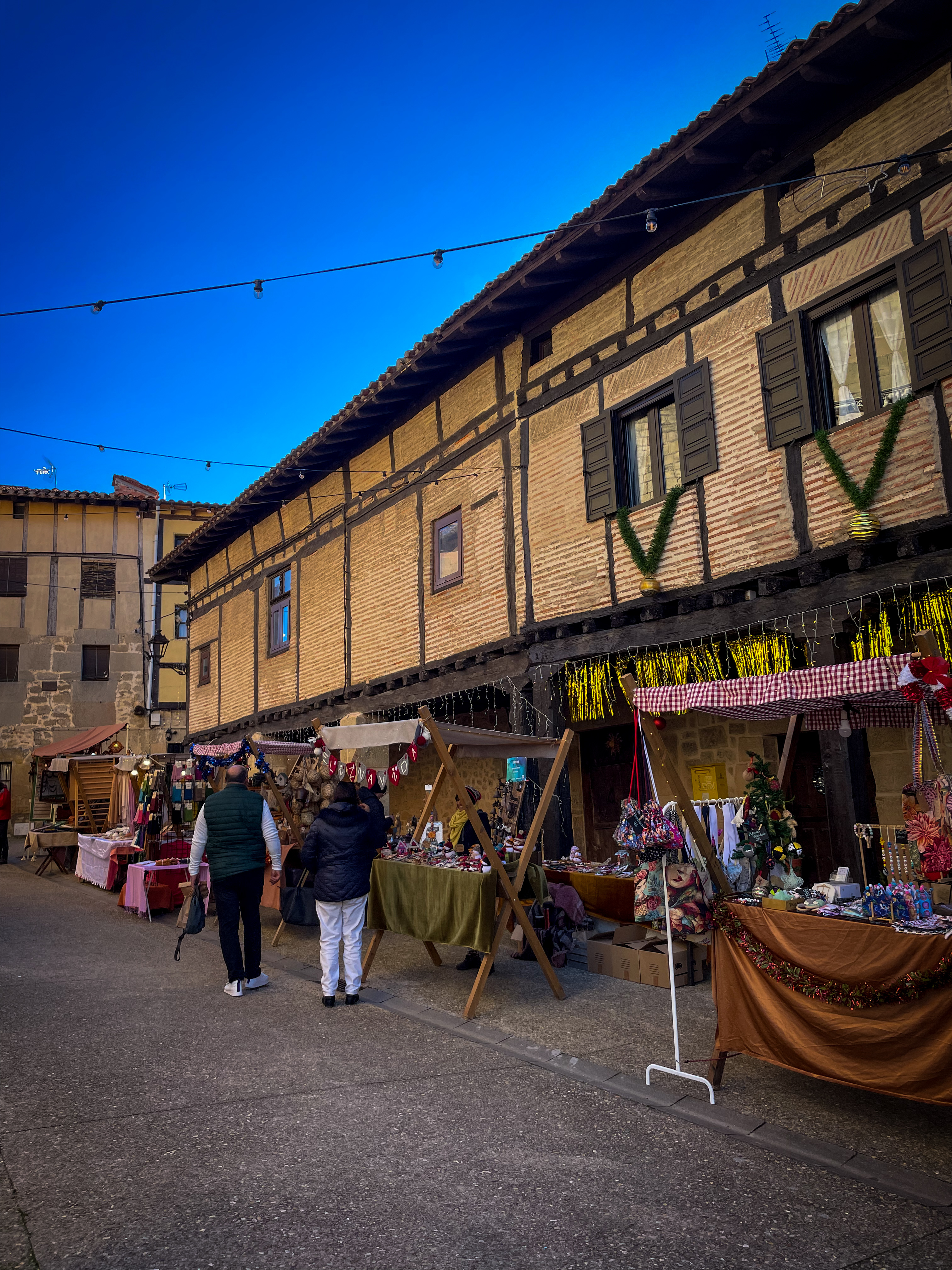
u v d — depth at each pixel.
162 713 28.14
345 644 14.48
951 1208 3.34
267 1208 3.27
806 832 9.74
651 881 4.90
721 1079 4.70
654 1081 4.71
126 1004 6.27
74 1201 3.30
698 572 8.56
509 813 10.14
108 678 28.19
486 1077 4.80
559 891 7.64
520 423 10.86
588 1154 3.80
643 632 9.00
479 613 11.37
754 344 8.19
